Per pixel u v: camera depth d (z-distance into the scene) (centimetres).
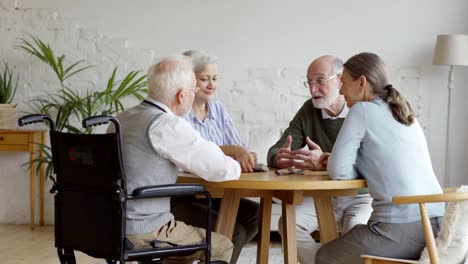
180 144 283
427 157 312
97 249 275
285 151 359
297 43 631
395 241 297
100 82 643
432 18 626
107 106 641
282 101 633
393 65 629
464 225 278
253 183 297
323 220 351
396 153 303
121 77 641
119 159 265
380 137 305
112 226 269
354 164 315
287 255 335
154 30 638
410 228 296
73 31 642
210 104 406
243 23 633
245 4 632
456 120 628
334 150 309
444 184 631
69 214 286
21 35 645
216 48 636
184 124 286
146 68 639
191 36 636
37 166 641
